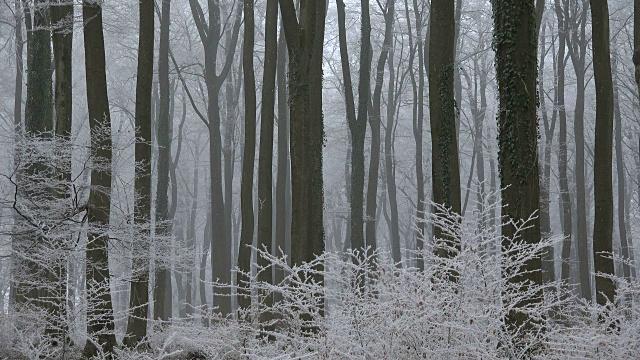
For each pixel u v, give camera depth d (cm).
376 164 2941
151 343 1047
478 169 3822
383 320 536
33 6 1372
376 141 2964
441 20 1188
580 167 3062
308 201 1509
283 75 2809
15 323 866
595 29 1391
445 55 1184
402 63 4097
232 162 3456
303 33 1534
